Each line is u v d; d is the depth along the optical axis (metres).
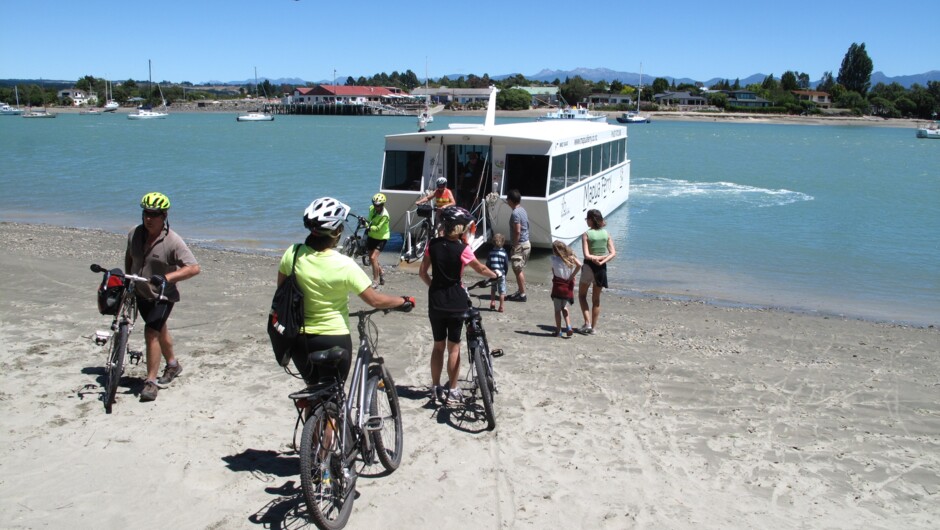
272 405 6.56
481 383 6.05
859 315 12.09
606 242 9.56
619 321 10.69
